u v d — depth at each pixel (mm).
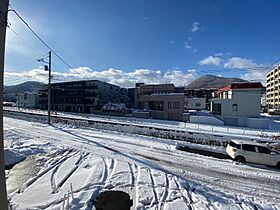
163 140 19625
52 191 8664
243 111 34000
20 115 38188
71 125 27250
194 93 66438
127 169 11320
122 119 34562
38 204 7629
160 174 10875
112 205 7758
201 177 11156
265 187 10336
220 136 21344
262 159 13711
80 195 8312
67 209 7336
